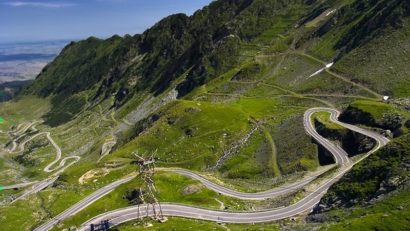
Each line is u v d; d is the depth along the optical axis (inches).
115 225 6205.7
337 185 4879.4
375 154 4795.8
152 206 6565.0
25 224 7268.7
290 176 7249.0
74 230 6471.5
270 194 6604.3
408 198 3841.0
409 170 4210.1
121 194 7504.9
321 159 7573.8
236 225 5521.7
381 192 4197.8
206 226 5546.3
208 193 7007.9
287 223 5118.1
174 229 5575.8
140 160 7785.4
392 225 3489.2
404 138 4697.3
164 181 7623.0
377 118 7790.4
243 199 6609.3
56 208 7564.0
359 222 3700.8
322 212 4707.2
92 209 7160.4
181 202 6742.1
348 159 6924.2
